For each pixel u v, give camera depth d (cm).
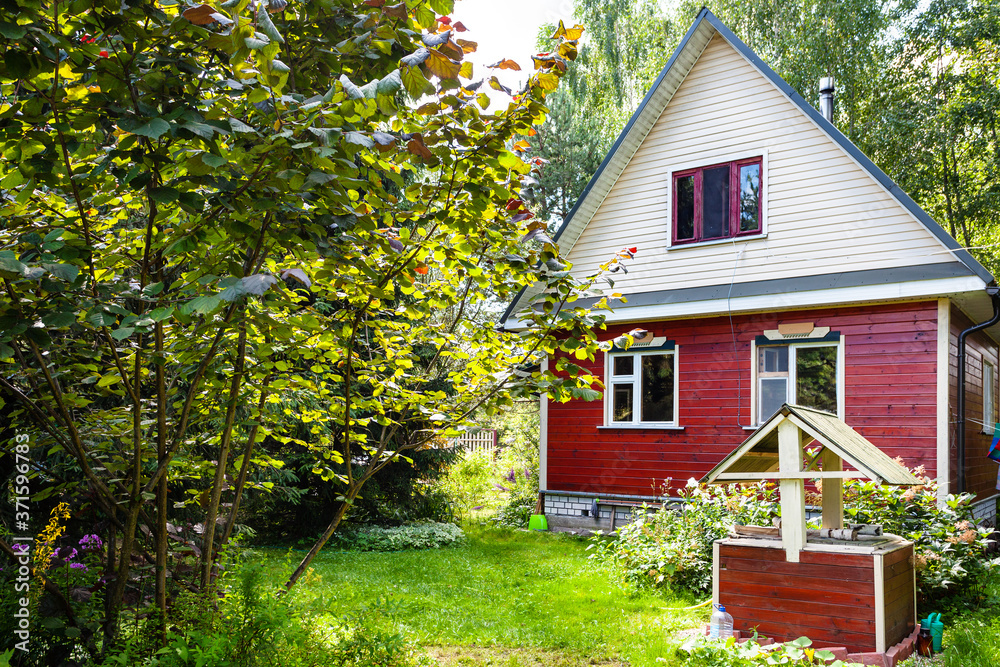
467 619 659
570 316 408
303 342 405
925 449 977
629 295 1248
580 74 2531
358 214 334
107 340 388
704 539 794
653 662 535
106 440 422
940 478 962
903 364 1004
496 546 1133
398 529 1179
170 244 323
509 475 1738
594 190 1264
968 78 2078
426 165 346
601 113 2581
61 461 688
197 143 294
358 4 356
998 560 754
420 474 1336
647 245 1244
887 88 2178
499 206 406
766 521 804
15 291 304
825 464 621
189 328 380
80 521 546
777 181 1124
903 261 1005
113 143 350
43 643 386
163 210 350
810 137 1100
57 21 283
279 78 277
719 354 1155
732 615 592
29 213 355
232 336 377
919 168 2131
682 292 1187
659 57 2519
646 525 881
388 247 362
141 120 271
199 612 381
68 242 299
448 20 324
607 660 557
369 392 1051
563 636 602
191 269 353
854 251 1048
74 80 305
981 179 2111
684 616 663
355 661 423
